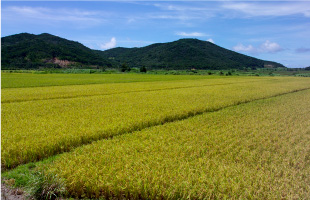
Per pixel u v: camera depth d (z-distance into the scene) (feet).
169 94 93.30
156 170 23.27
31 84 141.28
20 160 28.50
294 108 64.08
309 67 650.84
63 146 31.99
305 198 19.83
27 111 55.72
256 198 19.71
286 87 131.95
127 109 58.08
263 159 27.25
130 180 21.72
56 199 21.47
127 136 36.14
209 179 21.68
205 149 30.22
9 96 85.40
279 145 32.55
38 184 21.48
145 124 44.68
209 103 68.28
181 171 23.41
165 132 38.06
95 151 29.55
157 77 247.91
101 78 215.10
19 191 22.18
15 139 33.12
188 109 57.36
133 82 170.60
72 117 48.80
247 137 35.96
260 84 157.89
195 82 176.14
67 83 151.43
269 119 50.06
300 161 26.99
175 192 20.30
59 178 22.63
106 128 38.63
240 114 54.85
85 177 22.29
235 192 20.07
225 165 25.62
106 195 21.57
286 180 22.16
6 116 49.70
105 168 23.86
